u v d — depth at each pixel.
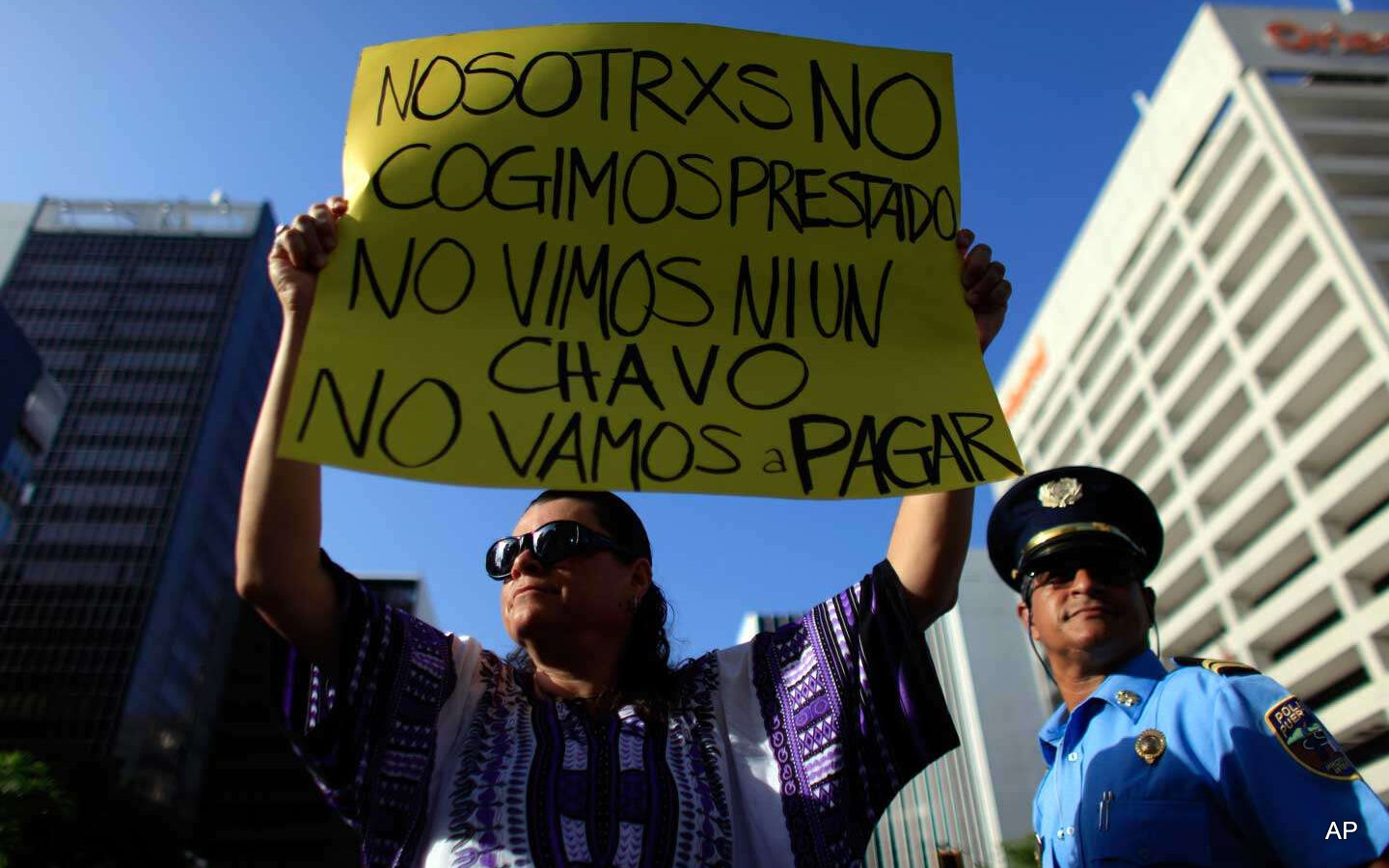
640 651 2.25
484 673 2.13
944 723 1.88
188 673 74.75
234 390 83.75
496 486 1.84
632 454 1.93
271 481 1.84
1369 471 30.75
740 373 2.10
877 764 1.92
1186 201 41.94
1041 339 54.56
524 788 1.78
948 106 2.58
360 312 2.04
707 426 2.00
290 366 1.97
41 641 66.81
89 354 81.19
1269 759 1.91
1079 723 2.30
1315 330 35.03
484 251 2.18
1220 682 2.08
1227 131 39.66
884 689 1.96
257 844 73.75
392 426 1.88
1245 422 36.91
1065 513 2.43
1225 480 38.91
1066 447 51.59
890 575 2.08
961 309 2.29
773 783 1.96
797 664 2.12
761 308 2.20
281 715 1.81
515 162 2.31
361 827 1.81
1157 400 43.06
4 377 36.97
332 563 1.93
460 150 2.31
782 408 2.05
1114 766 2.13
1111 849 2.02
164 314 83.44
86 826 27.28
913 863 8.88
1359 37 40.97
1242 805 1.94
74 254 86.62
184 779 72.25
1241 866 1.92
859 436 2.04
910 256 2.35
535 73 2.45
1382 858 1.73
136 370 80.44
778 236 2.31
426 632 2.09
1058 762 2.34
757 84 2.52
